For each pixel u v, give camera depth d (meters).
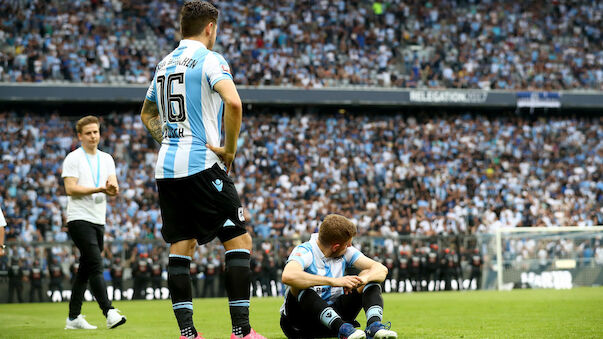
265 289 67.44
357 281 16.44
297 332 17.61
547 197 100.38
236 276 15.41
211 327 26.25
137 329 25.25
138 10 105.06
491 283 70.44
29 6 99.25
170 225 15.47
